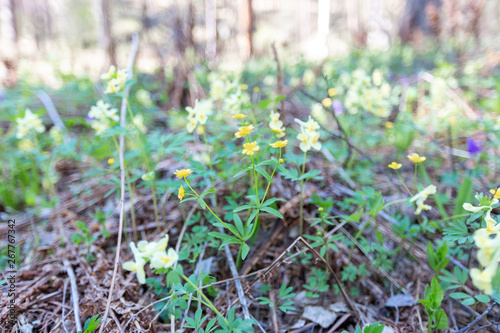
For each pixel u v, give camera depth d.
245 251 1.49
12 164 3.10
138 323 1.67
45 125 4.39
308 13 23.69
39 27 19.64
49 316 1.77
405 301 1.85
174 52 5.08
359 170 2.88
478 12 6.88
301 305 1.86
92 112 2.35
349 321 1.78
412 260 2.12
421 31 9.69
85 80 5.25
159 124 4.47
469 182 2.11
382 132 3.84
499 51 5.75
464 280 1.63
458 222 1.59
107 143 3.32
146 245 1.19
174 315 1.63
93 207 2.79
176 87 4.86
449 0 7.33
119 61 6.98
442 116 3.21
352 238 2.21
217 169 2.65
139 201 2.64
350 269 1.93
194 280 1.48
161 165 3.04
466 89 5.05
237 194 2.30
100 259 2.04
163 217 2.37
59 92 5.36
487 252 1.03
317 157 3.15
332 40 16.16
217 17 8.21
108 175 3.09
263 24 17.69
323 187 2.65
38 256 2.22
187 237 2.06
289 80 6.34
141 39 8.30
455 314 1.78
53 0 20.66
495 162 2.97
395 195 2.65
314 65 7.34
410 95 4.32
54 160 3.41
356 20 19.72
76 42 18.75
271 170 2.38
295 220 2.24
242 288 1.76
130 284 1.87
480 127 3.29
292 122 3.48
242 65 8.18
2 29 11.92
